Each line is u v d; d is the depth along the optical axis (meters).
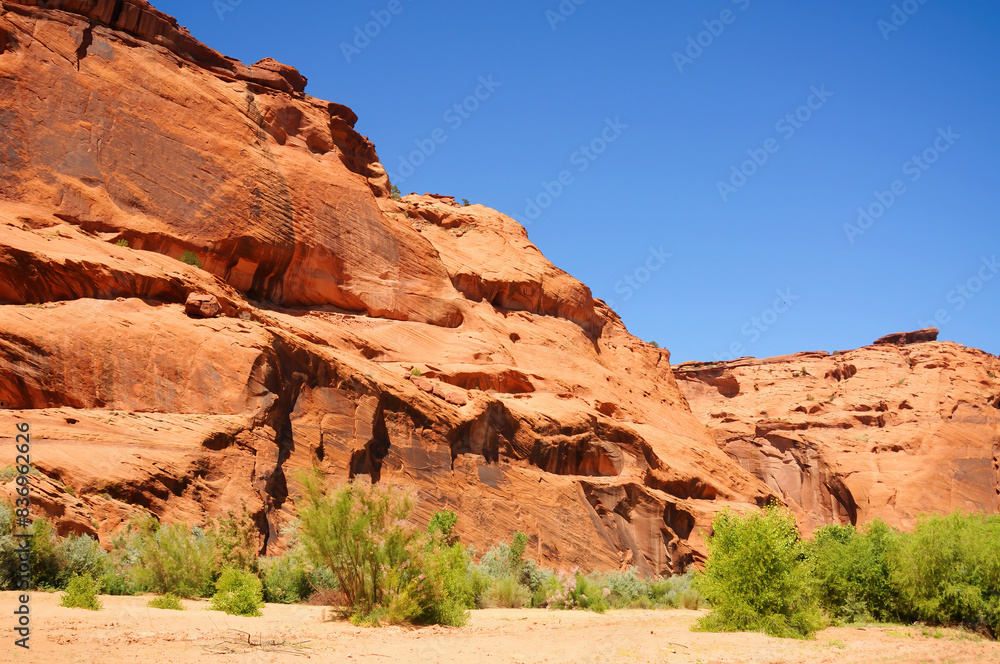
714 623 15.45
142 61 37.00
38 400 25.02
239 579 16.42
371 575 14.20
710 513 45.44
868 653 12.80
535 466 38.78
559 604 21.98
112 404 26.20
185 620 12.57
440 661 10.27
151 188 35.00
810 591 17.03
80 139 33.62
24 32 33.94
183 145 36.62
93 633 10.66
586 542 37.69
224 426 26.52
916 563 17.84
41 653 9.09
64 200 32.31
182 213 35.62
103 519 21.03
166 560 17.23
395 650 10.90
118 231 33.22
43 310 26.66
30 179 31.92
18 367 24.83
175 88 37.53
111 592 16.12
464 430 35.66
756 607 15.32
